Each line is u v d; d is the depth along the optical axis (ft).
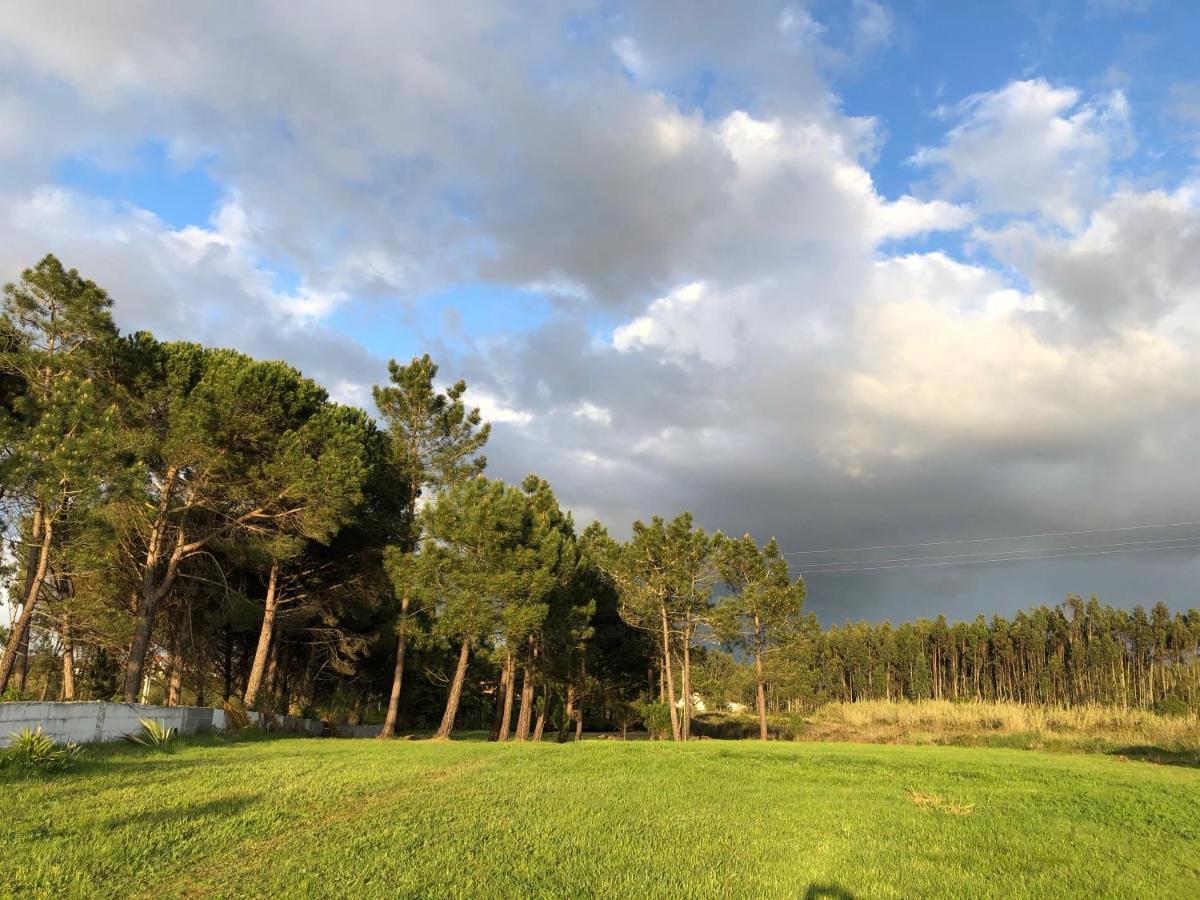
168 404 79.10
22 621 62.39
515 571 88.53
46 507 62.69
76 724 53.72
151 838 26.21
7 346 69.67
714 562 126.52
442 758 57.36
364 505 103.14
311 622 114.62
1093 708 174.91
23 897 19.89
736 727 160.45
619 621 140.36
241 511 86.74
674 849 28.50
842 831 33.76
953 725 154.30
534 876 23.93
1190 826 37.70
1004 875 26.84
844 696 306.96
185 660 103.71
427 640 95.76
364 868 23.93
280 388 87.04
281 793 36.45
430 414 109.70
